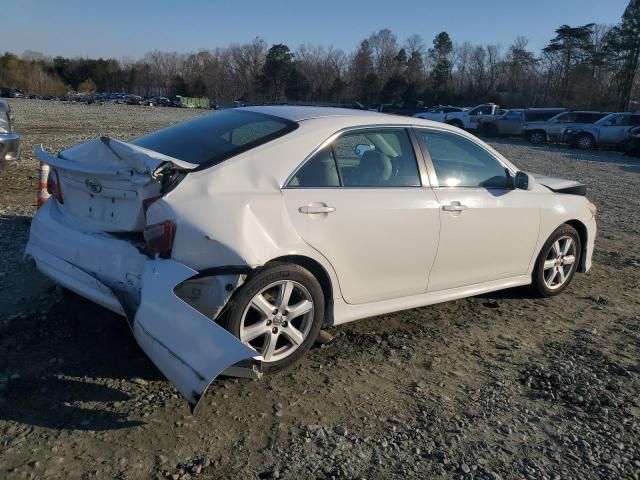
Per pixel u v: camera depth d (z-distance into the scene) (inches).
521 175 191.8
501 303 209.6
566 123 1170.0
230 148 144.0
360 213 152.0
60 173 154.3
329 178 150.8
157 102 3358.8
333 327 176.4
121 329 161.0
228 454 115.3
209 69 4616.1
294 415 130.0
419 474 114.0
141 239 136.7
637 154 958.4
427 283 173.8
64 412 123.7
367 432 126.2
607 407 142.4
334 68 4165.8
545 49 3282.5
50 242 151.9
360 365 154.9
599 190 514.3
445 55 3754.9
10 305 171.5
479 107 1423.5
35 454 110.6
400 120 171.8
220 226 129.6
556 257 214.2
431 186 170.9
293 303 145.8
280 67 4047.7
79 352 148.0
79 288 140.3
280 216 138.8
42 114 1386.6
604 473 118.1
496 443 125.6
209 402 132.0
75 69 4955.7
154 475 107.7
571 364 163.8
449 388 146.9
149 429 120.6
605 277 249.4
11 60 4461.1
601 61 2874.0
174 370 116.9
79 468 108.0
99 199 144.7
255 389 139.1
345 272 152.9
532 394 146.6
